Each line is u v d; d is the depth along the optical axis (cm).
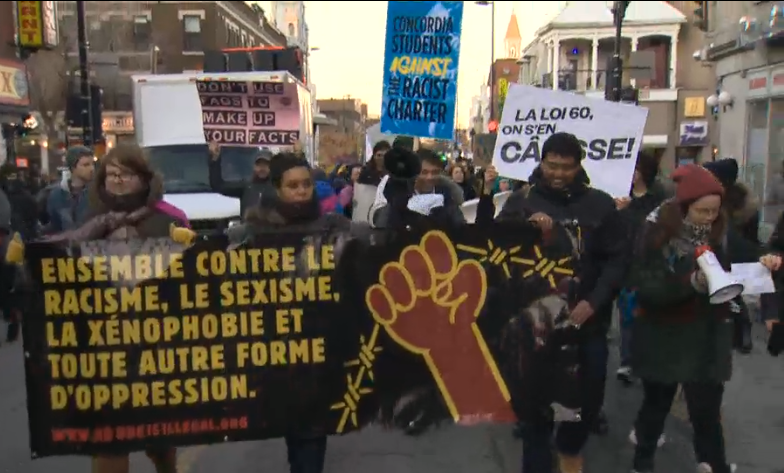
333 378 376
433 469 465
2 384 667
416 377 381
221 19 3738
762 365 686
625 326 628
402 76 661
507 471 461
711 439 418
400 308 377
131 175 373
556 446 420
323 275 371
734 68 1622
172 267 362
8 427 547
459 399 383
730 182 547
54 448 363
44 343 358
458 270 379
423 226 375
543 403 387
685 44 3234
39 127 2550
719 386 412
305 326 372
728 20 1659
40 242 354
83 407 362
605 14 3325
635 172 606
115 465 373
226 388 370
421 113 657
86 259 357
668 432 523
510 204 429
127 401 364
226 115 828
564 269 383
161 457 398
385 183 554
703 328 401
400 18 655
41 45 2005
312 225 376
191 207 961
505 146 596
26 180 1611
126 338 362
